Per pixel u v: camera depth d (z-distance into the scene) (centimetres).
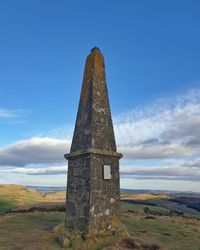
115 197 1268
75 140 1323
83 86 1390
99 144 1257
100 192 1214
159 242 1262
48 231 1382
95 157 1227
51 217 1897
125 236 1231
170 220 2008
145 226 1653
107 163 1268
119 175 1309
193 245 1263
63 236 1181
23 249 1088
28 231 1408
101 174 1234
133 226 1627
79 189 1236
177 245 1241
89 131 1263
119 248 1111
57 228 1336
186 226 1789
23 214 2050
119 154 1304
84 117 1317
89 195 1180
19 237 1278
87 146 1245
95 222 1175
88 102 1323
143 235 1369
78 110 1368
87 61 1421
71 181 1291
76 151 1273
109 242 1156
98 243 1137
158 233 1469
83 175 1230
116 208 1262
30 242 1183
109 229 1214
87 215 1166
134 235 1333
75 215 1225
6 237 1284
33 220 1770
